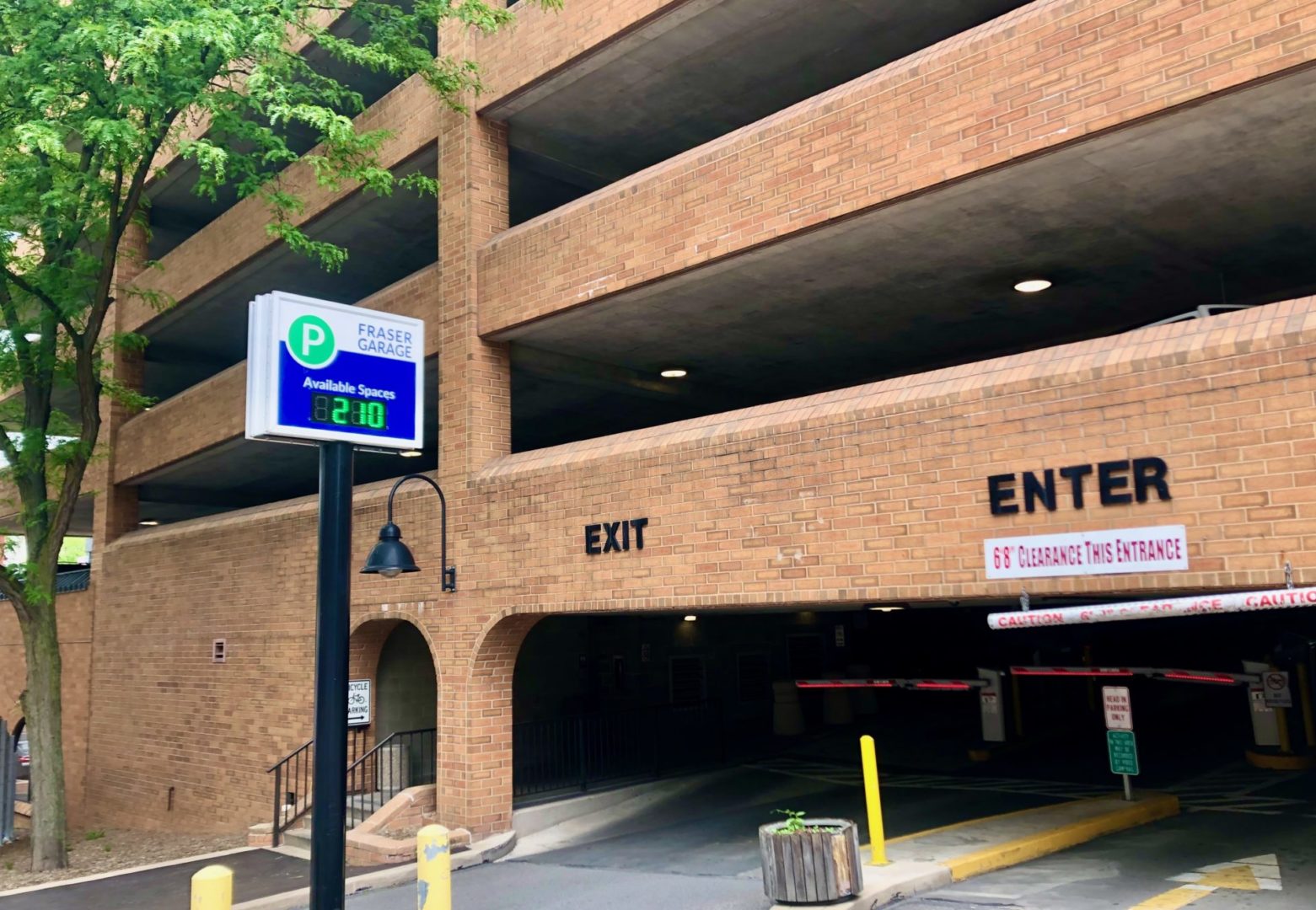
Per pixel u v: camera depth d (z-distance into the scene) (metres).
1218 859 9.42
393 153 15.00
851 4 11.23
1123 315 13.04
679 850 11.40
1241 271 11.34
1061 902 8.04
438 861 6.70
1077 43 8.23
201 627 18.14
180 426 19.80
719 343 14.02
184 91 13.05
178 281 20.45
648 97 13.29
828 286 11.61
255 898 10.66
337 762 6.54
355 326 7.32
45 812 14.27
